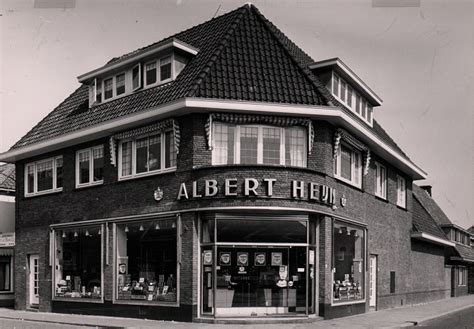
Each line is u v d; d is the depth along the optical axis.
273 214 18.83
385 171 27.30
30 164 26.00
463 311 26.72
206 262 18.66
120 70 22.50
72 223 23.11
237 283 18.52
